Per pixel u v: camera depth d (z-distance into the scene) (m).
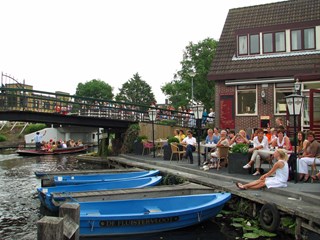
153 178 13.06
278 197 8.72
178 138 18.44
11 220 9.88
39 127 50.47
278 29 20.34
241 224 8.79
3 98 20.27
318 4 21.56
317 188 9.20
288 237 7.80
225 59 21.53
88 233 7.94
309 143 10.47
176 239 8.13
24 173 19.12
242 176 11.45
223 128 20.97
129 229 8.14
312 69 18.81
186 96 44.91
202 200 9.34
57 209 9.95
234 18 23.48
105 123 23.84
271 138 13.21
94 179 14.01
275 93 19.78
